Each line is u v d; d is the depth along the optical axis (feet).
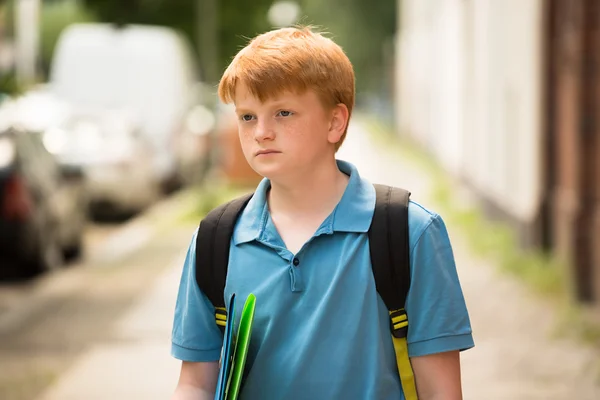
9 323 40.16
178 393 11.89
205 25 140.05
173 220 74.28
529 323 37.40
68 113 77.77
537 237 49.44
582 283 39.91
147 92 88.43
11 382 31.35
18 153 51.01
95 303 44.14
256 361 10.97
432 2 128.67
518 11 56.65
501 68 63.41
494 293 43.14
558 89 47.26
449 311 11.08
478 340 35.12
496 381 30.12
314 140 10.97
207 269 11.39
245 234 11.25
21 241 49.75
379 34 259.39
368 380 10.87
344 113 11.19
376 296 10.97
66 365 33.50
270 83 10.65
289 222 11.23
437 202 81.05
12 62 136.56
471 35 81.82
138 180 76.23
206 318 11.65
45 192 52.42
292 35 11.00
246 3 159.94
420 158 135.23
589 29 40.14
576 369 31.17
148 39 89.30
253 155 11.00
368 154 147.84
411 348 11.13
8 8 135.33
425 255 11.03
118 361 33.94
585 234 39.73
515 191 56.54
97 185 73.87
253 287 11.09
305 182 11.18
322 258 11.02
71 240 56.70
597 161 39.73
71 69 88.69
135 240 65.16
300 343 10.85
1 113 54.08
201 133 103.71
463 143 88.12
